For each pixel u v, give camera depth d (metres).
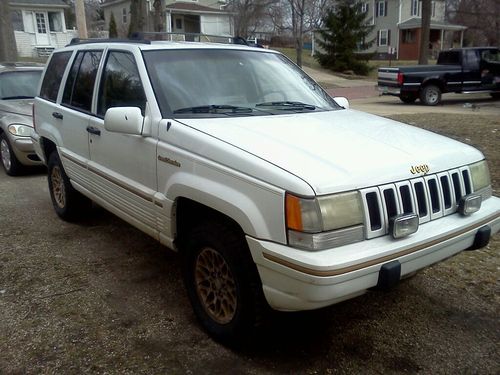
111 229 5.38
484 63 18.94
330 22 35.19
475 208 3.29
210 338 3.33
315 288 2.55
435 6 50.31
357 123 3.74
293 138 3.18
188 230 3.56
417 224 2.88
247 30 41.72
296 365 3.06
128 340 3.30
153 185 3.66
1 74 8.92
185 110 3.66
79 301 3.80
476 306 3.77
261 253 2.76
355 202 2.71
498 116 12.65
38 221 5.65
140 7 18.64
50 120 5.41
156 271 4.34
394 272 2.73
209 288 3.33
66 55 5.41
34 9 39.34
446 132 9.77
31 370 2.99
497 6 43.75
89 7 62.25
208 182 3.09
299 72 4.68
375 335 3.39
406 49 47.62
